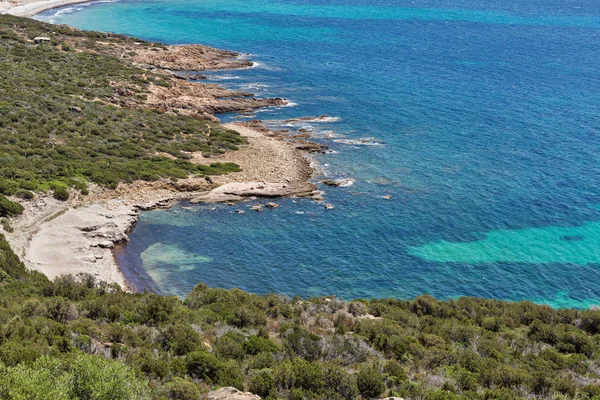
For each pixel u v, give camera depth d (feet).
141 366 85.46
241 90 372.17
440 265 187.52
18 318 97.50
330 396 85.46
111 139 260.21
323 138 291.79
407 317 133.49
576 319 144.36
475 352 111.14
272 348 103.14
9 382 65.21
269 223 208.03
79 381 68.69
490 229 211.00
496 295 174.40
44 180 210.38
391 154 273.95
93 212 200.44
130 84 346.33
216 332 108.68
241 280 173.78
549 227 213.46
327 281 176.35
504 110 338.95
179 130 288.30
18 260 153.28
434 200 230.07
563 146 285.84
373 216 215.92
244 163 257.75
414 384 92.12
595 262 192.65
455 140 292.40
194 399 77.15
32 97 283.18
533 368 107.55
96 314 111.24
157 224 203.10
